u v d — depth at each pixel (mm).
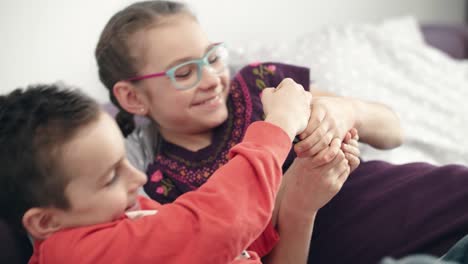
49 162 910
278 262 1104
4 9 1516
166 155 1218
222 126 1205
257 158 923
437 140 1593
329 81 1633
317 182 1049
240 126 1198
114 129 945
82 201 923
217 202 904
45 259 925
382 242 1121
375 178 1194
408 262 872
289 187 1094
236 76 1252
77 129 913
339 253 1149
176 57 1135
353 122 1118
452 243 1068
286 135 957
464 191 1101
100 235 916
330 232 1165
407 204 1132
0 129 931
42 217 935
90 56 1637
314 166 1031
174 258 900
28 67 1566
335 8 2211
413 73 1863
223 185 913
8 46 1534
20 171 917
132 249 901
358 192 1184
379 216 1143
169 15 1153
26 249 1014
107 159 923
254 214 912
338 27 1958
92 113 931
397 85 1771
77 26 1607
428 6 2574
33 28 1556
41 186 917
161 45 1136
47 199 921
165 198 1175
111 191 937
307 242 1104
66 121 914
